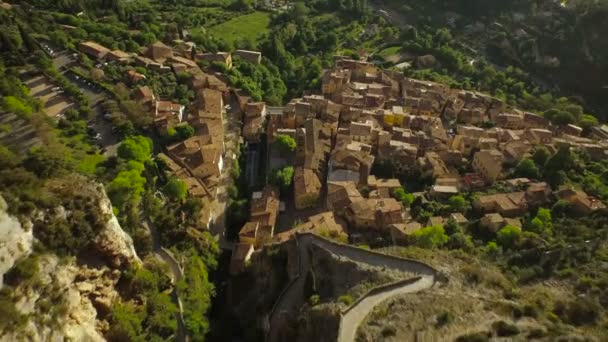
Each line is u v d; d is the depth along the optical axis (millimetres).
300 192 123625
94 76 144250
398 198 124312
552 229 110125
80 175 81188
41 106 123438
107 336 76125
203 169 125875
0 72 123562
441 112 167875
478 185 129375
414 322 65875
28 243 65125
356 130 144625
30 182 72188
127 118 130250
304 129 144125
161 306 85750
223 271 108375
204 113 146125
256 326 88812
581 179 129875
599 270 85188
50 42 156625
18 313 59250
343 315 68062
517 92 195625
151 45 173375
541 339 62531
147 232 100938
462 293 73688
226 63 179125
